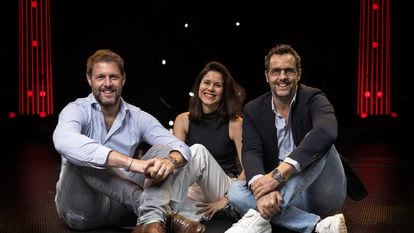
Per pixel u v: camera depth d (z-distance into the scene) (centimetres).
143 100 689
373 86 675
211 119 281
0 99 670
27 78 659
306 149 217
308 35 680
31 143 623
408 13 671
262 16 677
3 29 666
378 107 679
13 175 412
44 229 246
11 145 607
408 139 647
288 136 239
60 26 668
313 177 222
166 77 689
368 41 668
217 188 255
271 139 239
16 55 672
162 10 675
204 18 677
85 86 679
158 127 243
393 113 678
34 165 466
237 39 682
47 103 666
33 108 663
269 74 234
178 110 693
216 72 275
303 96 235
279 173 215
